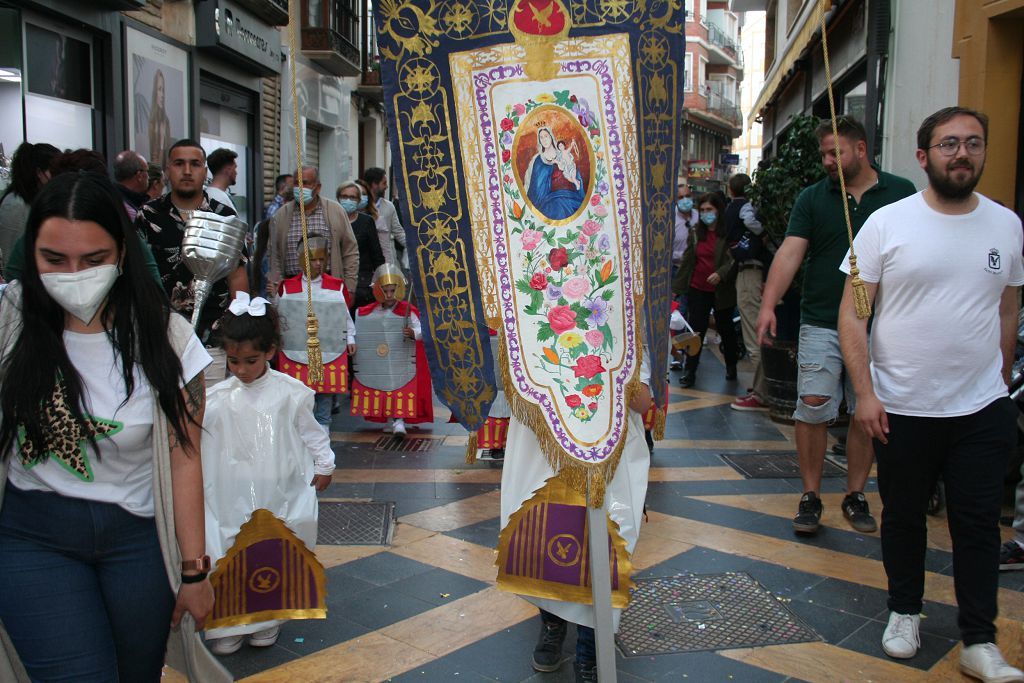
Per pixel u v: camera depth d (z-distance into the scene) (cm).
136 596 234
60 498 227
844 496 546
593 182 301
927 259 338
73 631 224
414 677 335
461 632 370
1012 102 663
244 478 344
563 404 296
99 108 966
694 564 440
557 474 297
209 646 353
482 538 475
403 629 372
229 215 458
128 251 227
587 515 294
